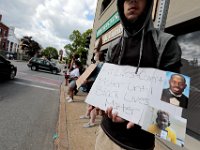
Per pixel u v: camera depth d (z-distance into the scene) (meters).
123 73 1.37
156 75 1.19
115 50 1.55
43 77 18.55
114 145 1.32
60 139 3.90
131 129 1.25
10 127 4.55
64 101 8.11
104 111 1.34
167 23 4.63
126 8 1.36
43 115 5.89
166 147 3.83
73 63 9.51
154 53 1.25
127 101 1.25
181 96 1.07
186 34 4.36
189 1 3.99
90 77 1.65
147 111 1.13
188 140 3.57
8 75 12.68
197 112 3.68
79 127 4.76
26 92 9.48
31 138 4.06
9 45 66.12
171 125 1.05
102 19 13.69
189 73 4.08
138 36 1.33
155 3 4.66
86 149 3.54
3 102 6.86
